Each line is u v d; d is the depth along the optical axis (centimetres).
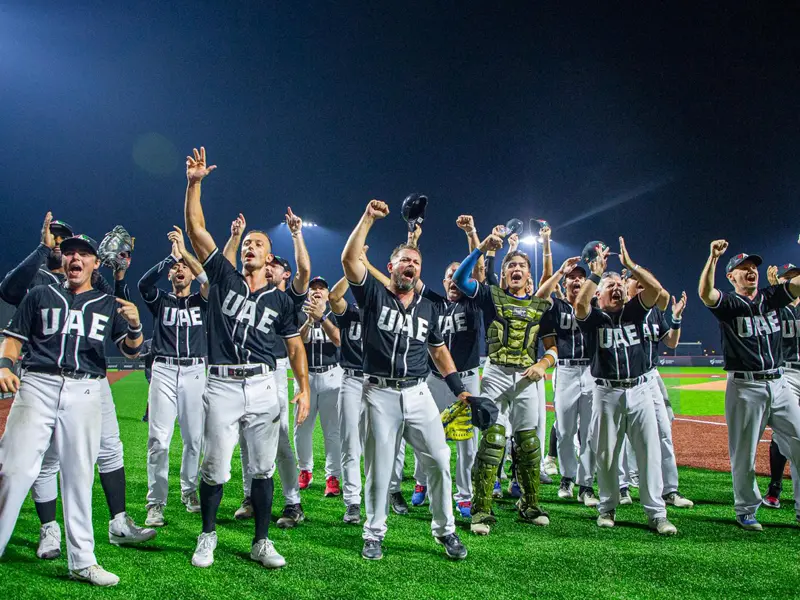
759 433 485
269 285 420
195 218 389
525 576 372
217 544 427
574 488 642
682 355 4006
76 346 354
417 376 408
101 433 402
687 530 478
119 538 417
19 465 334
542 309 518
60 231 440
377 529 405
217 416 384
